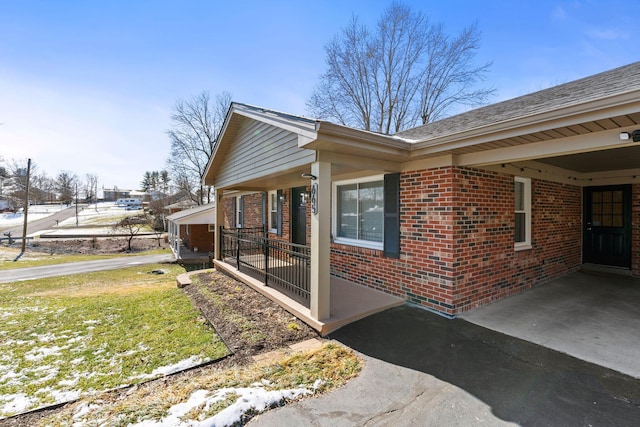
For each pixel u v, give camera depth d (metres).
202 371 3.27
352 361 3.27
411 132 6.81
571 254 7.21
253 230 10.85
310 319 4.22
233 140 7.66
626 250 6.95
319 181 4.08
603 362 3.15
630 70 4.83
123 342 4.11
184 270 12.30
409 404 2.57
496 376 2.95
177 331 4.44
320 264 4.17
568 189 7.11
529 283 5.85
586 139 3.30
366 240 6.29
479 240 4.84
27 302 6.58
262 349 3.68
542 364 3.13
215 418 2.33
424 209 4.85
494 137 3.60
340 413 2.47
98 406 2.67
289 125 4.18
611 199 7.24
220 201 9.17
